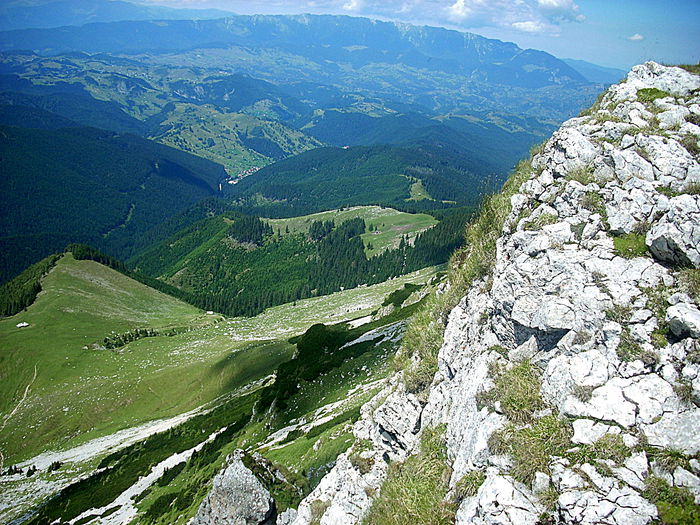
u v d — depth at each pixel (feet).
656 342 39.86
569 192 54.65
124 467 275.59
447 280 80.53
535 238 52.90
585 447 37.04
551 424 40.04
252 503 106.83
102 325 583.17
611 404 38.32
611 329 42.04
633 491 33.37
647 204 49.08
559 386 41.93
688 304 39.78
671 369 37.99
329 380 198.18
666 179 50.16
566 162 58.34
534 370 45.98
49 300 613.93
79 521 228.43
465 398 51.37
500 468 39.73
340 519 66.95
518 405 42.60
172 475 227.61
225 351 437.17
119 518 211.00
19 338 515.50
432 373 67.67
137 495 229.25
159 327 611.06
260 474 115.44
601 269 46.52
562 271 48.37
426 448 54.49
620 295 43.80
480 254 67.56
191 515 172.14
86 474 291.79
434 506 45.55
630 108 61.67
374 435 74.08
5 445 370.32
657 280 43.68
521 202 61.46
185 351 495.00
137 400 393.29
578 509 33.76
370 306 460.96
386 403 70.90
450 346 64.13
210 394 357.41
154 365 463.83
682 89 62.49
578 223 52.03
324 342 244.63
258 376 339.98
